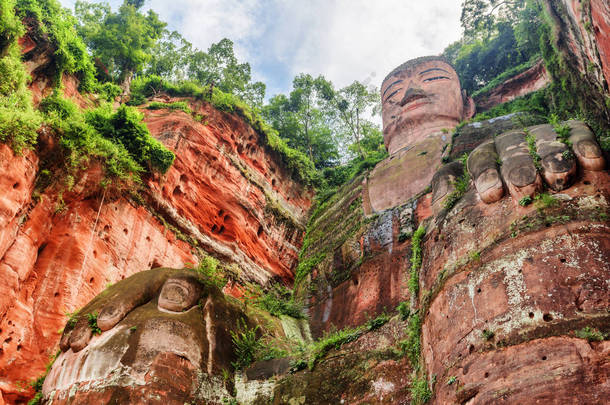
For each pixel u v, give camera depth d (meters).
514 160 12.89
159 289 14.89
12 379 15.68
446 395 10.74
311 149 39.38
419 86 26.73
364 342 14.45
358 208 22.91
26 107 19.47
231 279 23.72
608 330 9.60
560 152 12.42
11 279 16.38
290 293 25.31
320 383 13.84
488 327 10.91
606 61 13.68
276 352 15.59
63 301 17.52
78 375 12.90
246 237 25.86
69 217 19.05
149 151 22.58
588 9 13.20
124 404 12.25
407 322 14.02
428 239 14.74
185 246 22.88
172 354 13.40
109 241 19.81
